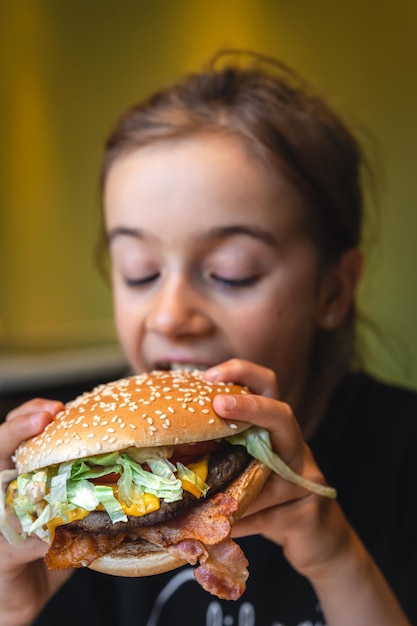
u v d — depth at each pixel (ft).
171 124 1.39
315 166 1.44
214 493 1.02
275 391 1.14
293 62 3.98
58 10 4.31
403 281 3.85
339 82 3.91
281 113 1.45
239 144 1.34
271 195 1.34
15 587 1.21
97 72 4.32
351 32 3.86
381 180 3.20
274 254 1.34
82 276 4.44
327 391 1.61
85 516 0.98
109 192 1.45
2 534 1.10
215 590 0.96
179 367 1.35
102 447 0.96
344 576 1.20
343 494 1.56
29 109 4.37
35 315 4.50
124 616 1.52
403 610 1.41
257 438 1.06
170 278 1.33
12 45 4.30
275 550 1.47
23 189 4.40
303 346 1.46
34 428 1.04
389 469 1.59
